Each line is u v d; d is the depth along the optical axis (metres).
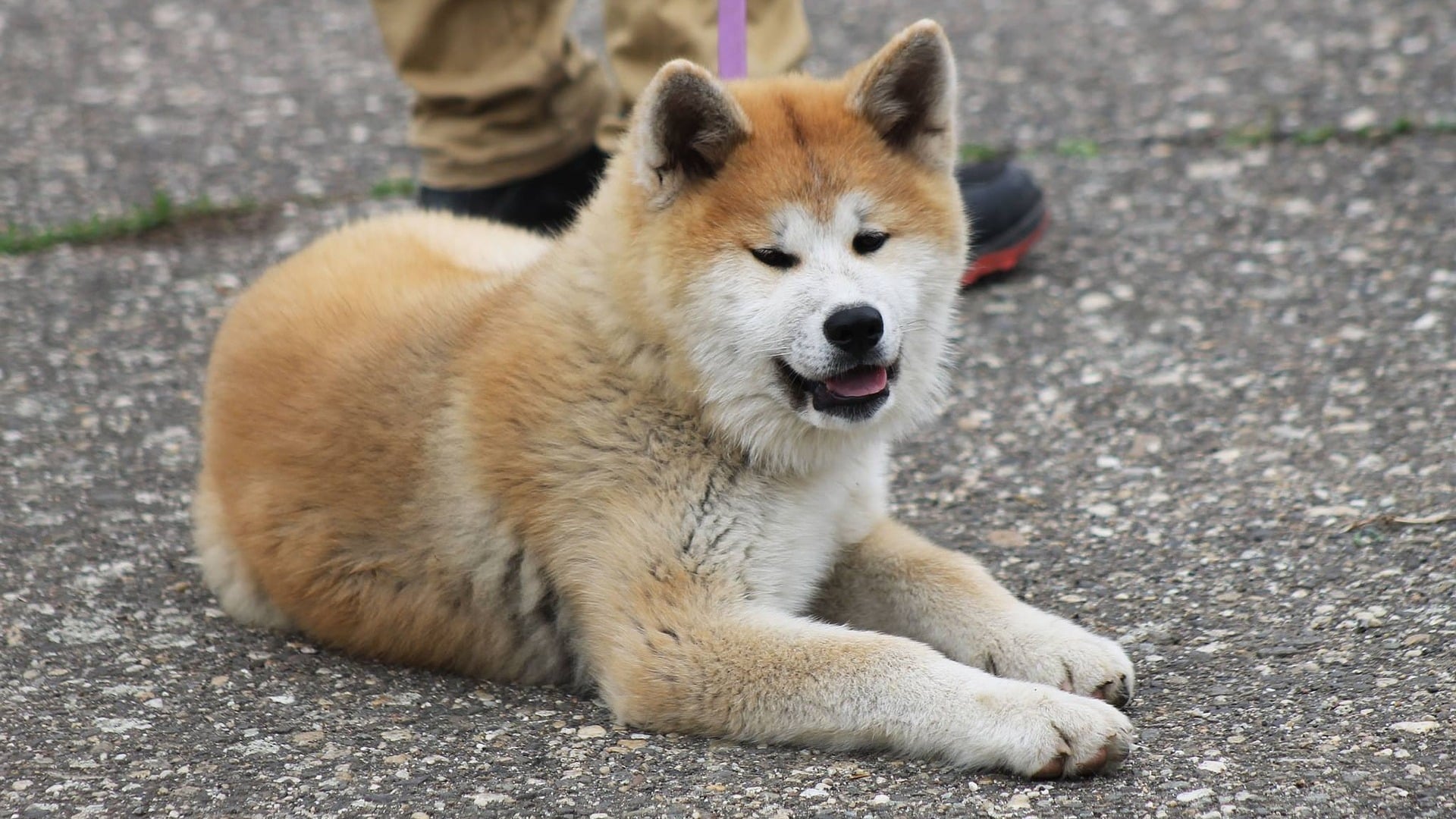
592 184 11.43
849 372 6.78
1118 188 13.38
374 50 18.48
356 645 7.27
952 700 5.96
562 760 6.07
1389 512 7.89
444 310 7.39
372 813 5.64
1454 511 7.75
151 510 8.84
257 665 7.12
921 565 7.17
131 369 10.84
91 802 5.75
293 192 14.12
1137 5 18.45
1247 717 6.13
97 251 12.90
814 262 6.73
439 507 6.89
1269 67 15.70
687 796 5.72
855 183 6.82
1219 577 7.50
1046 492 8.76
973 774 5.87
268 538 7.30
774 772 5.94
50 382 10.61
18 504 8.84
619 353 6.67
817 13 19.06
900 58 7.00
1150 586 7.51
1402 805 5.34
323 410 7.23
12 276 12.38
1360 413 9.20
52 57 18.11
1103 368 10.34
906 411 7.33
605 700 6.60
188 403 10.35
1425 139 13.41
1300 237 11.98
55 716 6.50
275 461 7.33
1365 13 16.88
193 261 12.69
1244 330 10.63
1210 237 12.23
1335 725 5.96
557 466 6.60
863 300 6.58
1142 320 10.99
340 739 6.30
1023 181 11.73
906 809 5.58
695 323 6.64
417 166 14.68
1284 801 5.44
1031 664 6.53
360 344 7.37
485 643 7.04
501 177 11.16
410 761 6.08
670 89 6.60
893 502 8.82
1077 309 11.27
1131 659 6.80
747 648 6.26
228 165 14.83
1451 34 15.77
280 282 8.20
